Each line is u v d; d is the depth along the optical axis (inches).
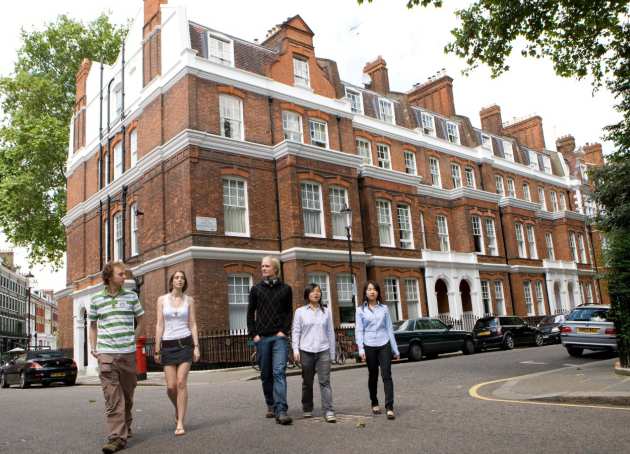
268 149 880.9
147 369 824.3
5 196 1197.1
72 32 1347.2
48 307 4008.4
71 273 1137.4
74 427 299.3
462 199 1249.4
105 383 238.8
